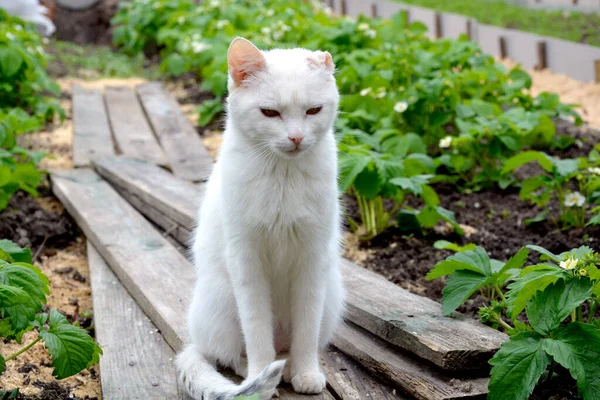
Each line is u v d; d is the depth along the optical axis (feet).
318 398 4.76
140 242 6.25
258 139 4.68
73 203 6.87
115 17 14.42
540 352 4.52
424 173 6.77
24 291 4.51
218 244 4.88
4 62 8.59
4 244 5.20
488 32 11.72
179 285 5.63
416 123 7.65
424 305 5.22
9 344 5.31
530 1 14.29
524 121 7.13
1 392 4.79
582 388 4.43
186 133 8.66
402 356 4.94
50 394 4.92
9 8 12.99
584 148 7.70
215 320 4.90
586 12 12.84
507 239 6.33
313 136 4.66
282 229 4.71
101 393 4.96
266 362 4.79
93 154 8.02
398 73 8.07
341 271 5.70
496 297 5.56
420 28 9.71
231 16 11.49
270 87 4.64
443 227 6.60
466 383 4.68
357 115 7.29
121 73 12.12
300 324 4.83
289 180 4.67
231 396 4.48
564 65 10.22
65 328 4.66
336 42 8.97
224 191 4.71
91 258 6.27
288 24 10.51
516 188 7.18
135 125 8.94
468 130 7.11
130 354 5.11
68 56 12.90
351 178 5.95
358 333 5.19
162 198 6.79
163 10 13.14
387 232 6.51
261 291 4.79
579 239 6.12
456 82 7.97
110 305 5.62
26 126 7.31
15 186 6.64
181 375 4.81
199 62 10.56
